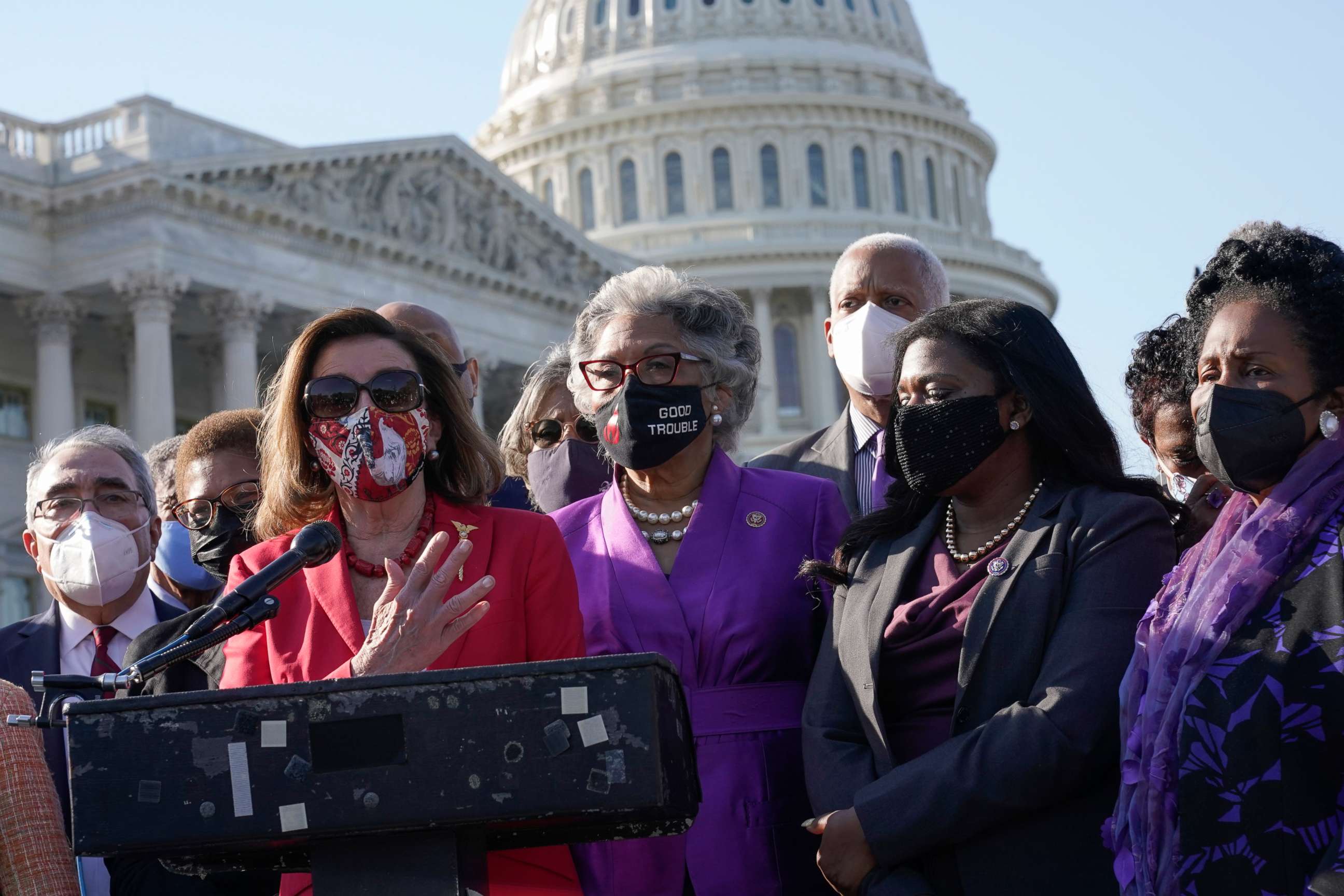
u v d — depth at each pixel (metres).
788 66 101.75
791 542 6.04
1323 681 4.31
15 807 4.99
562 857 4.87
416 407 5.00
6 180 47.91
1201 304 4.96
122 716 3.76
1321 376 4.64
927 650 5.45
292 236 53.53
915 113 102.88
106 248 48.81
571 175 102.81
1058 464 5.69
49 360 49.66
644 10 105.38
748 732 5.73
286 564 4.49
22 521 51.12
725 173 100.00
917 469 5.58
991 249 105.38
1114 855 5.02
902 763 5.46
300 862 4.27
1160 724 4.60
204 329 56.75
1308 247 4.78
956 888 5.14
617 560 6.03
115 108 49.81
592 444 8.19
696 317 6.03
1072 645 5.16
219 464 7.24
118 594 7.19
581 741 3.71
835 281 8.17
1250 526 4.59
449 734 3.73
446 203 60.78
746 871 5.57
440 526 5.20
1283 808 4.29
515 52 112.00
